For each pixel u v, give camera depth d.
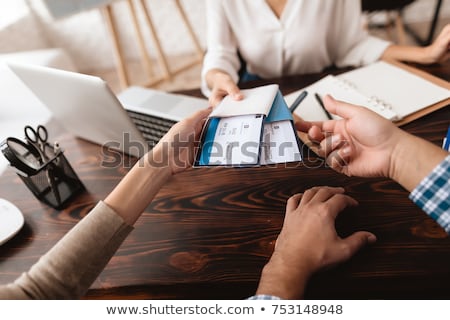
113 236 0.45
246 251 0.51
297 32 1.03
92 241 0.43
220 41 1.04
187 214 0.59
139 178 0.50
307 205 0.52
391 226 0.51
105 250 0.44
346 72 0.86
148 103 0.86
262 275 0.45
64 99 0.65
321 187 0.58
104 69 2.98
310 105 0.73
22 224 0.61
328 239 0.46
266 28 1.04
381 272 0.45
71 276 0.41
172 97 0.87
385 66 0.83
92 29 2.75
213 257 0.51
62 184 0.66
